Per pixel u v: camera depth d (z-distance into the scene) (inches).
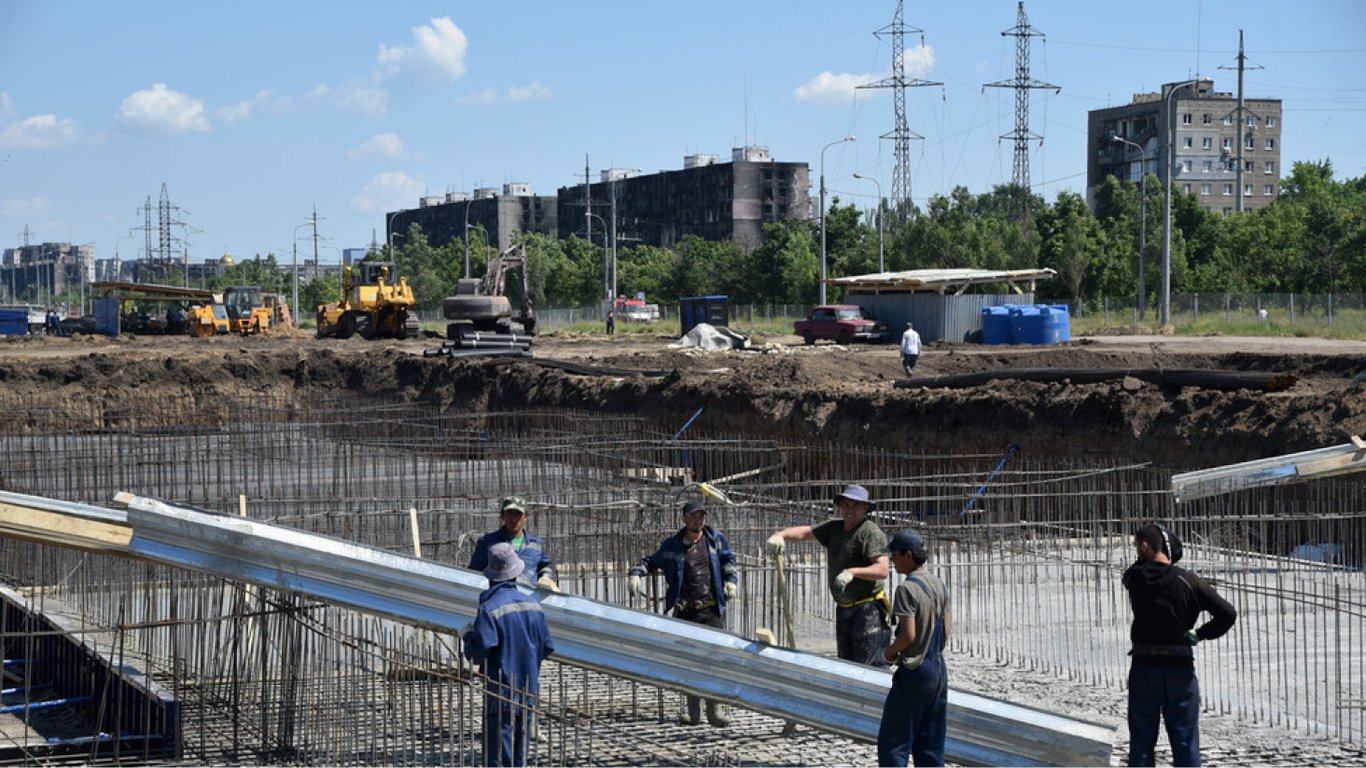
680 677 353.7
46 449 943.7
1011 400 970.1
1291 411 817.5
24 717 402.0
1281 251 2906.0
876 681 341.7
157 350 1983.3
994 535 679.7
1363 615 437.1
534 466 764.0
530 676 332.8
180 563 356.5
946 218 3420.3
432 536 706.2
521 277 1950.1
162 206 6505.9
